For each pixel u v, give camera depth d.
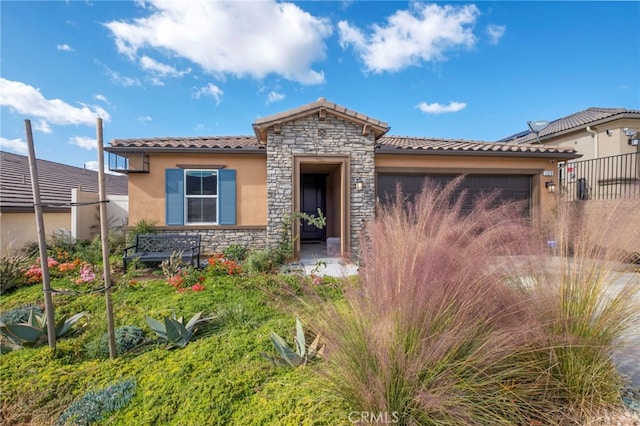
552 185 9.55
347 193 8.45
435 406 1.93
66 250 8.17
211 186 9.23
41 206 3.24
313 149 8.38
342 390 2.30
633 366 2.78
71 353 3.38
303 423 2.29
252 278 5.80
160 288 5.41
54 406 2.67
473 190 9.52
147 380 2.92
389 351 2.08
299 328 3.36
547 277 2.67
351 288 2.56
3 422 2.52
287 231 8.25
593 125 11.37
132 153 8.77
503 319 2.36
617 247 2.61
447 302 2.26
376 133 8.73
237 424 2.37
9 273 5.29
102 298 4.88
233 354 3.34
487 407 2.14
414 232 2.64
